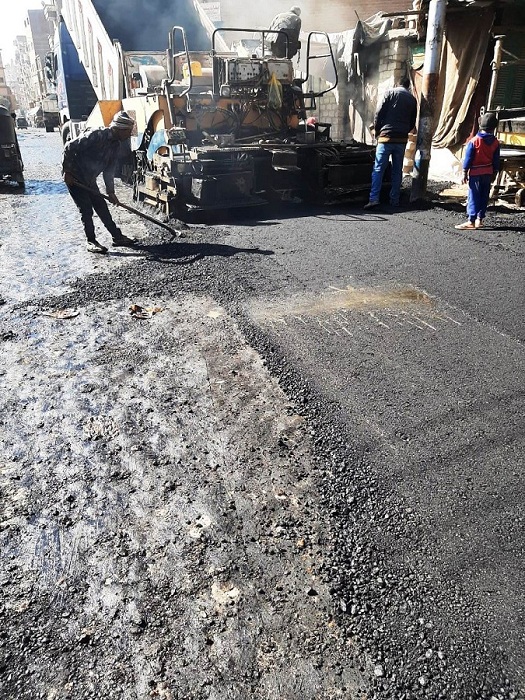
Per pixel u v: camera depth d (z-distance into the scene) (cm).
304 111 855
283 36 806
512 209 781
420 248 584
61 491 249
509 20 953
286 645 180
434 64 762
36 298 476
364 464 263
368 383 331
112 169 595
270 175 795
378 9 1628
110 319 431
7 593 199
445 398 313
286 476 257
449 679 169
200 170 712
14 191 1023
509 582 201
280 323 414
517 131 788
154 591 200
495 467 258
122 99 914
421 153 813
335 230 671
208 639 182
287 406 312
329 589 200
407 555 213
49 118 2891
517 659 174
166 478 257
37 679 170
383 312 427
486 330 393
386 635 183
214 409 311
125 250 612
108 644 181
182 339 395
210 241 634
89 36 1019
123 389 333
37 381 344
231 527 229
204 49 1046
